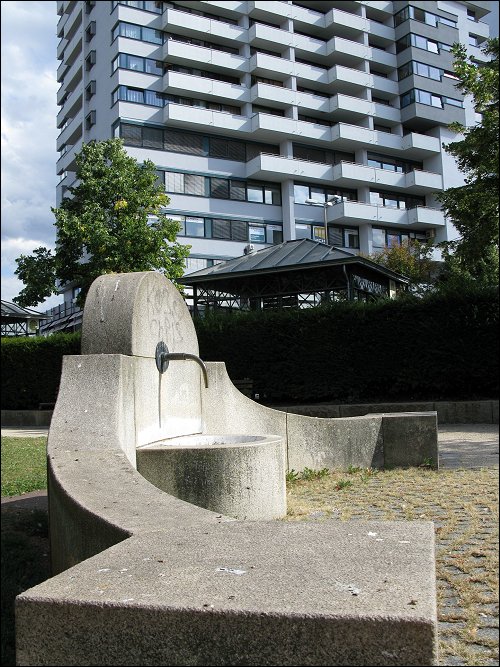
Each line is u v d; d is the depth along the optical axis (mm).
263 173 40062
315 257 20719
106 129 39250
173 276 25453
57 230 25438
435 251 43719
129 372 5109
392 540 2184
